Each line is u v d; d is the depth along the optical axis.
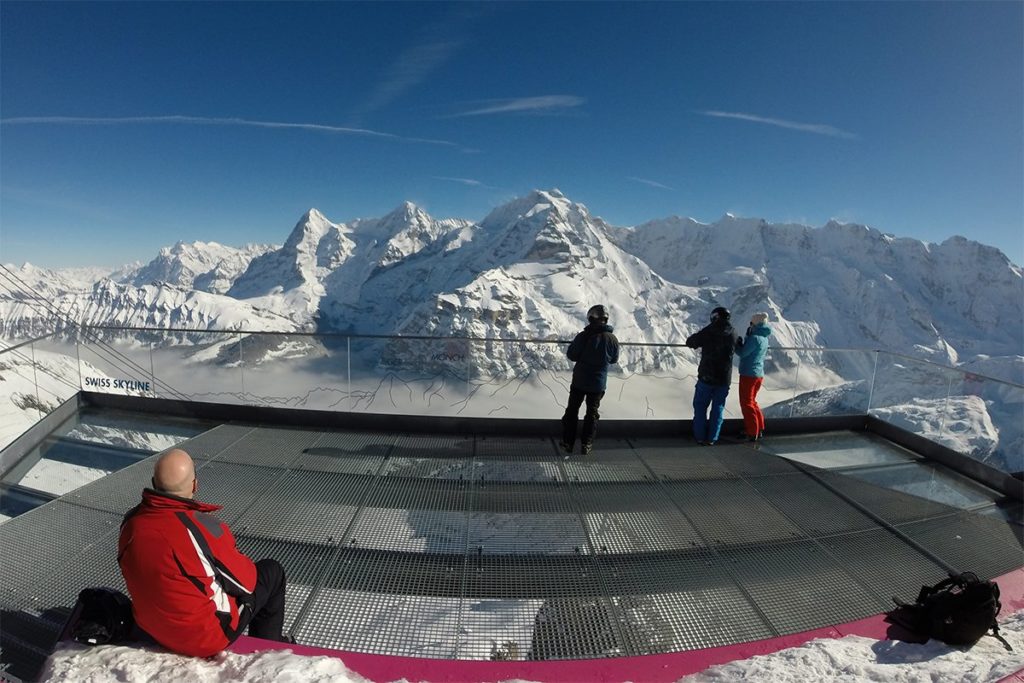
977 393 6.66
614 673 2.96
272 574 2.99
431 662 2.88
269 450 6.22
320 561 4.14
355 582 3.91
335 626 3.47
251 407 7.19
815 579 4.12
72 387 7.87
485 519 4.83
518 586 3.92
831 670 2.83
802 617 3.67
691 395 7.30
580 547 4.46
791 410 7.54
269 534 4.48
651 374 7.30
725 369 6.57
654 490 5.52
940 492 5.71
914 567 4.34
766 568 4.25
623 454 6.42
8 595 3.54
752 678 2.75
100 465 5.96
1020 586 4.11
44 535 4.27
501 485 5.51
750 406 6.96
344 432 6.86
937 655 3.02
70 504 4.77
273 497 5.10
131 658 2.41
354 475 5.63
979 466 6.01
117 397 7.55
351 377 7.20
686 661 3.09
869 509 5.29
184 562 2.34
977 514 5.25
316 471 5.70
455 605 3.71
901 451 6.92
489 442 6.64
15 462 5.97
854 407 7.73
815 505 5.33
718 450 6.70
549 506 5.11
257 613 2.97
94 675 2.29
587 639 3.42
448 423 6.91
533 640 3.41
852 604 3.84
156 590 2.31
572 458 6.23
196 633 2.39
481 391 7.11
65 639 2.65
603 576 4.08
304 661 2.47
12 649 3.09
